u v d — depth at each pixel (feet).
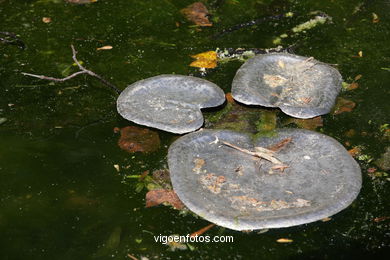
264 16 9.37
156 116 7.01
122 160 6.64
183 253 5.58
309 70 7.92
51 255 5.56
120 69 8.13
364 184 6.32
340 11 9.45
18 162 6.60
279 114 7.30
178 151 6.47
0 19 9.21
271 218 5.67
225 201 5.91
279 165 6.36
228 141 6.67
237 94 7.35
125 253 5.58
